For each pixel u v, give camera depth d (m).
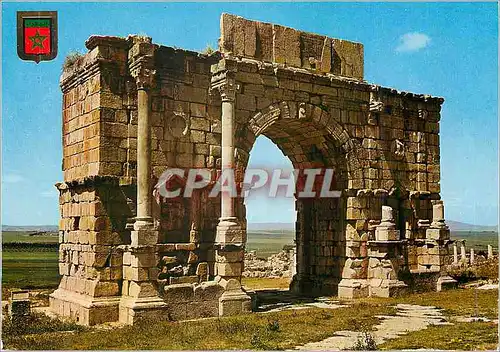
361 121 33.28
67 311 26.22
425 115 36.09
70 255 27.41
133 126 25.89
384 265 32.41
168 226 26.66
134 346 19.30
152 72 25.56
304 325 23.20
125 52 26.03
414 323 23.84
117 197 25.42
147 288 24.30
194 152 27.45
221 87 27.50
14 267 48.53
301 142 34.34
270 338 20.56
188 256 26.86
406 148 35.31
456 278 39.44
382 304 29.34
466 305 28.72
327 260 34.25
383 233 32.41
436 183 36.50
